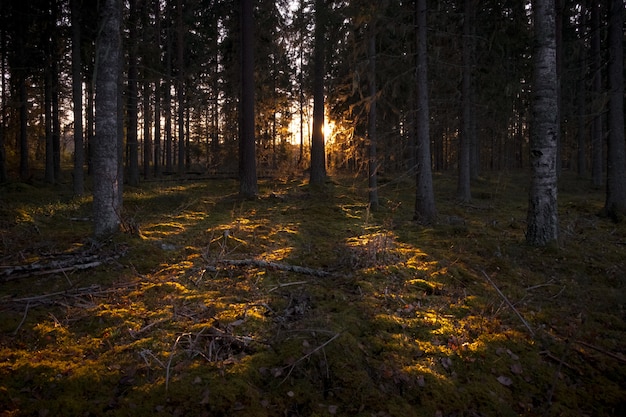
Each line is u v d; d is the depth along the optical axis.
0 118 21.08
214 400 3.26
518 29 13.88
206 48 24.11
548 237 8.04
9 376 3.34
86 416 3.00
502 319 5.16
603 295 6.00
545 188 8.02
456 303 5.51
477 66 14.29
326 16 12.46
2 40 17.27
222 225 9.49
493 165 33.28
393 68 12.38
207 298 5.18
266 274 6.26
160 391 3.30
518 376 4.11
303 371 3.77
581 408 3.73
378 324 4.71
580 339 4.79
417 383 3.82
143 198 14.05
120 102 12.12
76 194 14.90
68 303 4.84
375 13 10.49
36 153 28.91
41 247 7.09
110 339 4.05
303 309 5.04
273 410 3.32
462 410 3.57
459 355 4.30
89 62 15.88
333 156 16.73
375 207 13.10
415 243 8.69
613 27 11.37
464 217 12.42
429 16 11.59
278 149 26.91
